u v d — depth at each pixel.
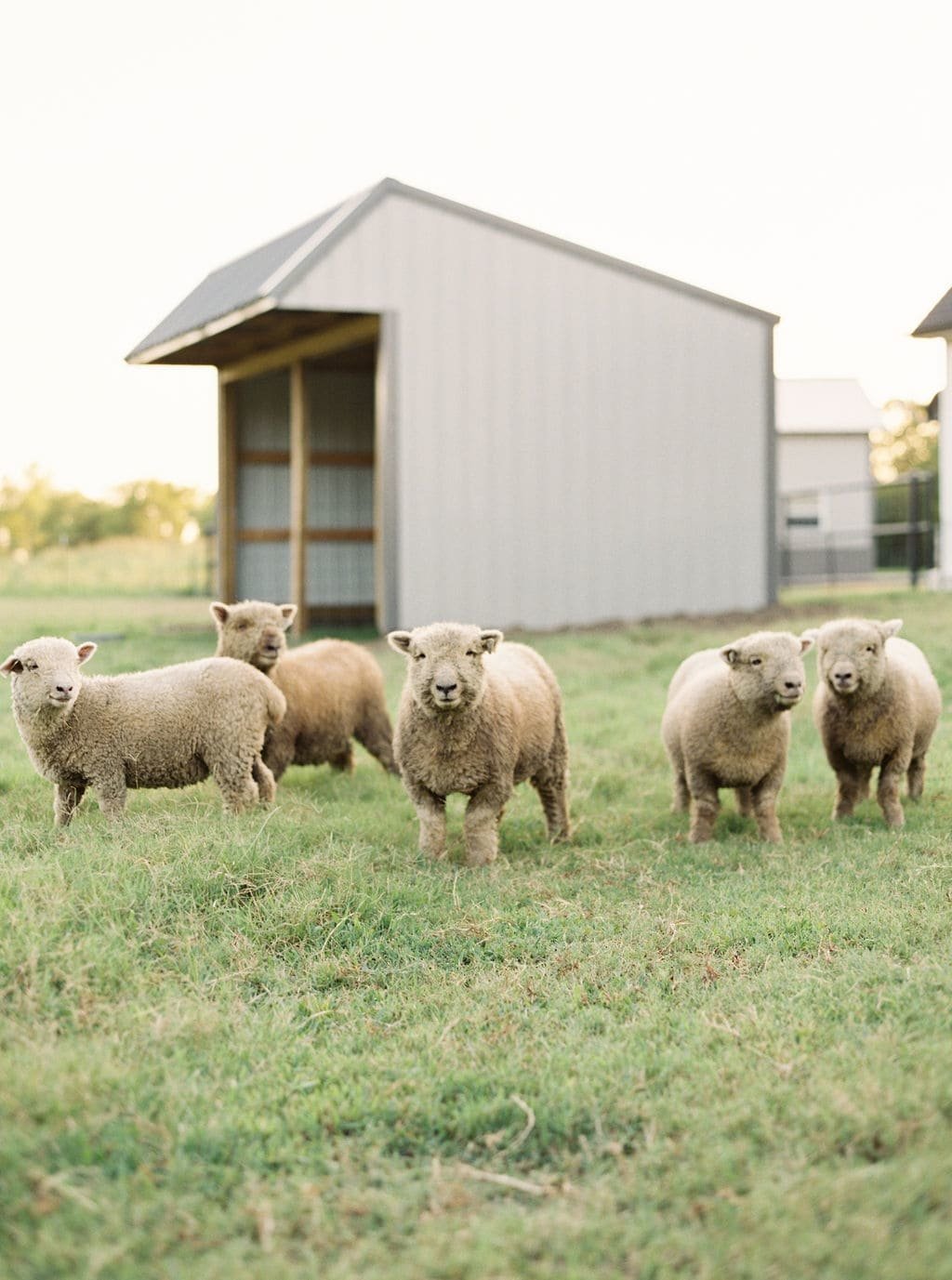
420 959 5.60
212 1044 4.62
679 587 19.98
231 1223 3.53
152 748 7.14
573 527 19.25
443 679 6.72
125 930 5.40
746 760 7.69
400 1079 4.38
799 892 6.43
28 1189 3.62
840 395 39.41
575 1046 4.68
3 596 33.28
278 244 21.88
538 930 5.95
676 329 19.81
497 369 18.67
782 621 18.09
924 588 22.98
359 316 18.59
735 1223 3.46
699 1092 4.23
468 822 7.24
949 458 21.73
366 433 23.31
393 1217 3.58
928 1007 4.80
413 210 18.03
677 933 5.82
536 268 18.84
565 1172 3.85
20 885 5.59
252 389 23.75
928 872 6.72
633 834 8.01
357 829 7.36
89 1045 4.43
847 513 37.72
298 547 20.86
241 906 5.88
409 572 18.30
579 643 16.81
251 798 7.48
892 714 7.98
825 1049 4.51
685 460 19.97
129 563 42.56
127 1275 3.27
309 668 8.93
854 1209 3.50
